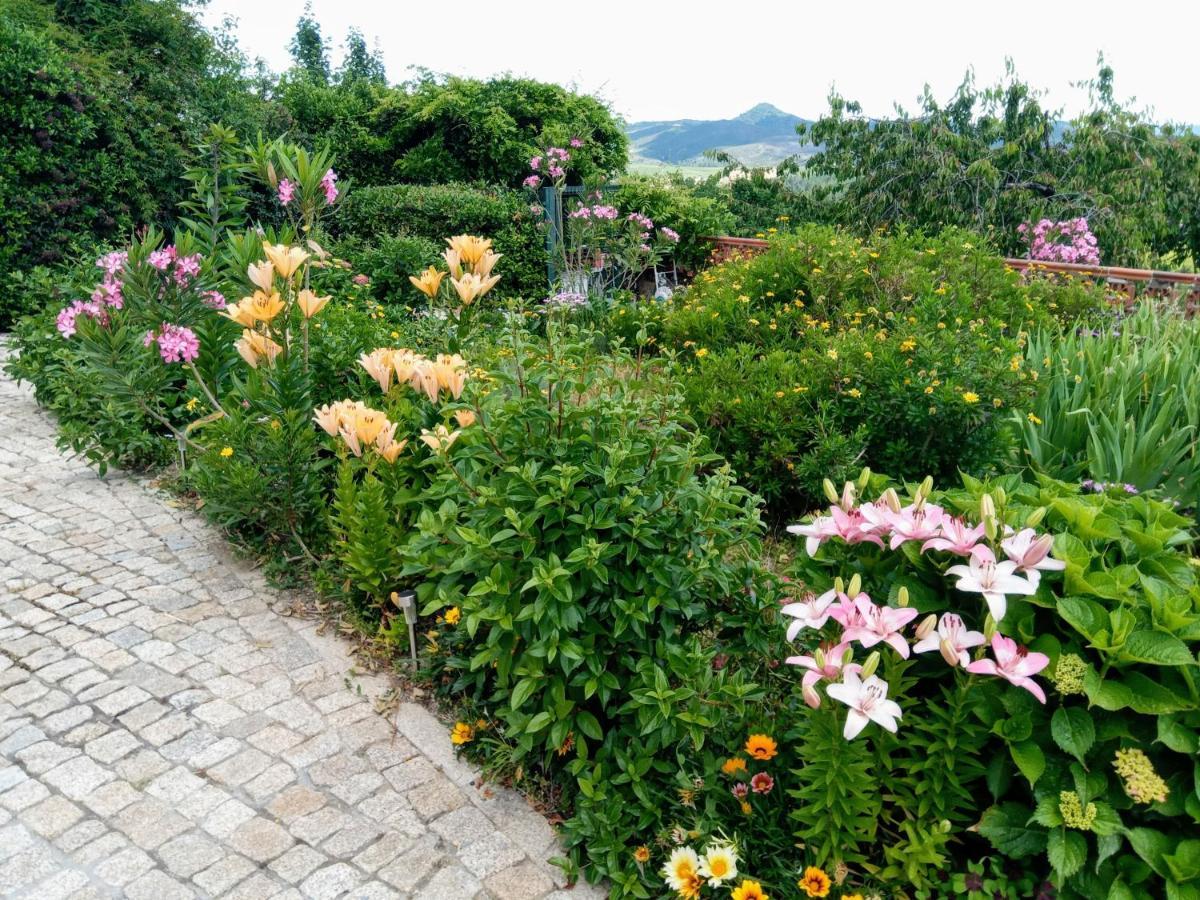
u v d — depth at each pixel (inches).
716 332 224.5
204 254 219.0
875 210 478.0
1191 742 70.1
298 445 145.0
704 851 84.6
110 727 111.1
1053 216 444.1
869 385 172.6
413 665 123.2
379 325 238.8
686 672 93.4
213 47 519.8
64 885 86.0
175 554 160.7
